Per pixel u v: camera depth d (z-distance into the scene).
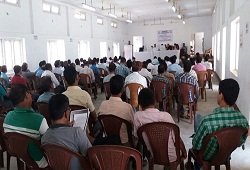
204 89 5.96
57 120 1.70
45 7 8.98
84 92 2.84
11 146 1.96
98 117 2.49
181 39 17.25
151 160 2.17
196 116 2.53
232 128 1.81
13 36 7.26
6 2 6.98
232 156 2.96
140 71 5.32
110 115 2.42
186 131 3.89
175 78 4.71
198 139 1.94
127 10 12.81
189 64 4.19
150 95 2.20
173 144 2.09
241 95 4.66
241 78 4.70
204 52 16.05
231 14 6.71
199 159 2.05
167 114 2.18
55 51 9.84
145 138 2.14
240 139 1.88
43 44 8.74
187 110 4.91
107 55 14.83
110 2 10.55
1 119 2.41
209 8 13.41
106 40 14.70
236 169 2.66
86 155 1.67
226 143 1.85
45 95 2.99
